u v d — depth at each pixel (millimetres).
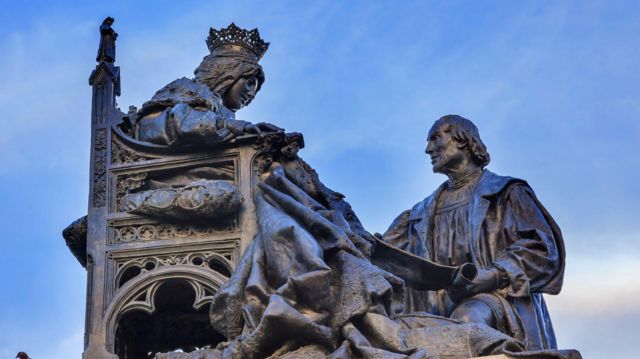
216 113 8992
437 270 8844
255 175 8672
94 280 8508
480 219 9375
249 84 9766
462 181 9758
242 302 8000
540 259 9109
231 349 7656
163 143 8844
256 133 8719
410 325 8000
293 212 8281
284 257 7922
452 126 9797
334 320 7699
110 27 9453
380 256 8875
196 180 8828
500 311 8820
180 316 9141
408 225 10008
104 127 8992
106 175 8836
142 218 8656
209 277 8406
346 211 8906
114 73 9258
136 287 8469
